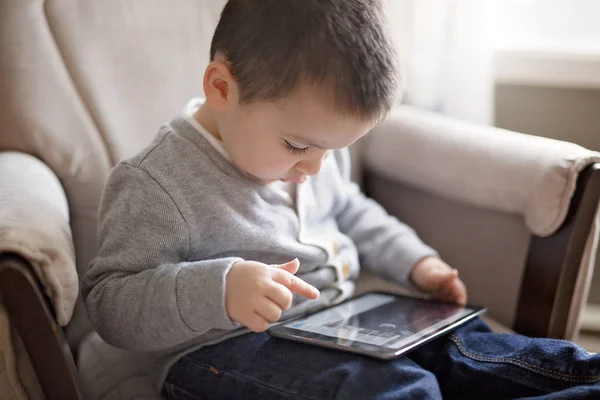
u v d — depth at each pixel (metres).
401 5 1.25
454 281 1.00
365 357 0.77
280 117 0.75
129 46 1.04
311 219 1.01
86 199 1.00
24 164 0.91
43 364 0.65
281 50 0.73
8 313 0.63
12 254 0.63
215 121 0.87
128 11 1.04
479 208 1.04
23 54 0.96
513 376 0.77
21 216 0.68
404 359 0.78
